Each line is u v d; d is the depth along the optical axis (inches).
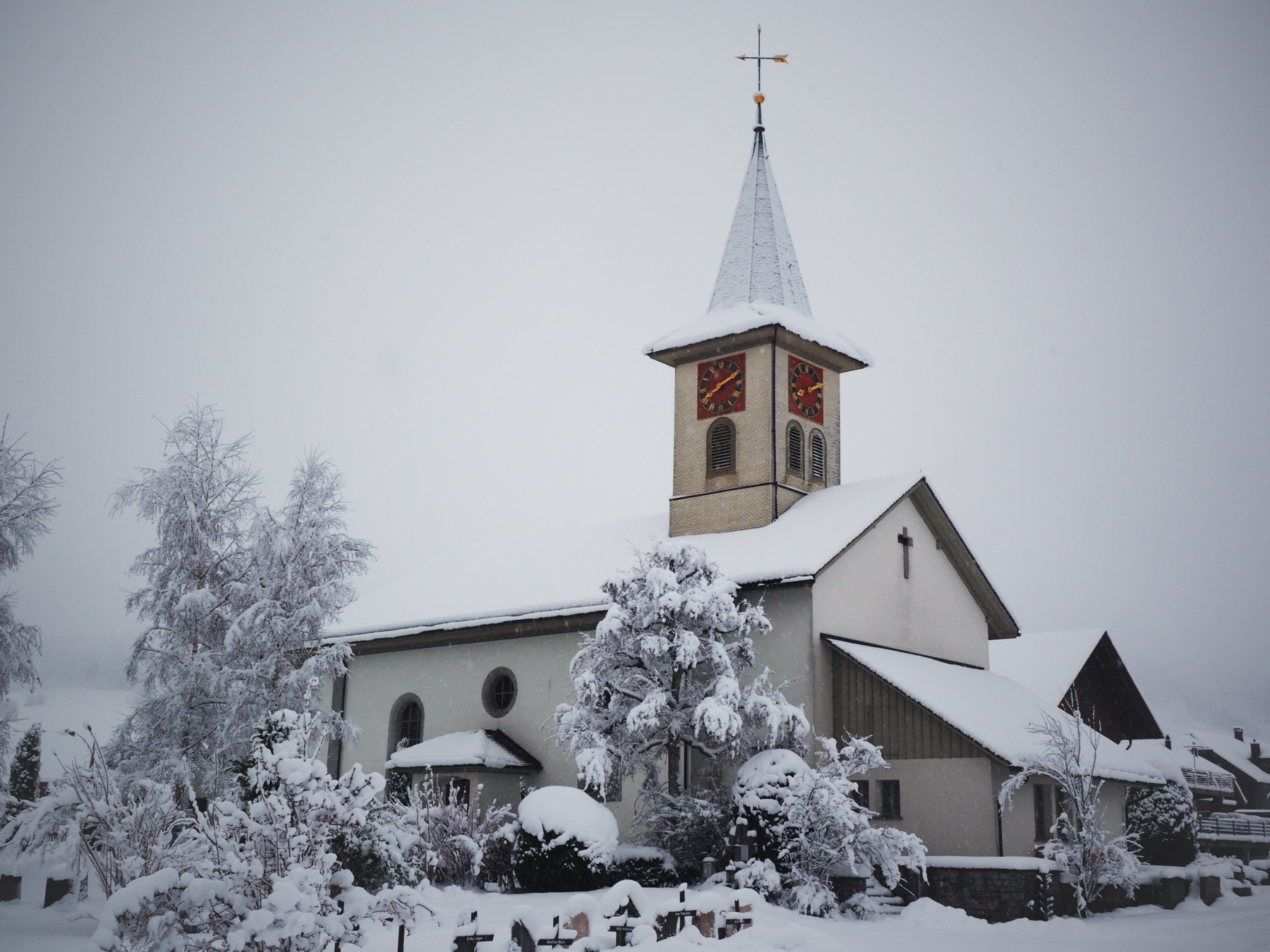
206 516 1289.4
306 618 1259.2
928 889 984.9
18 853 733.3
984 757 1106.7
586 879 1008.2
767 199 1594.5
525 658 1413.6
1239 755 3117.6
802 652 1209.4
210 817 609.3
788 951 607.5
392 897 552.4
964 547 1439.5
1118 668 1731.1
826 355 1514.5
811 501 1429.6
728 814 1047.0
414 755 1379.2
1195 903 1092.5
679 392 1540.4
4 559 1184.2
